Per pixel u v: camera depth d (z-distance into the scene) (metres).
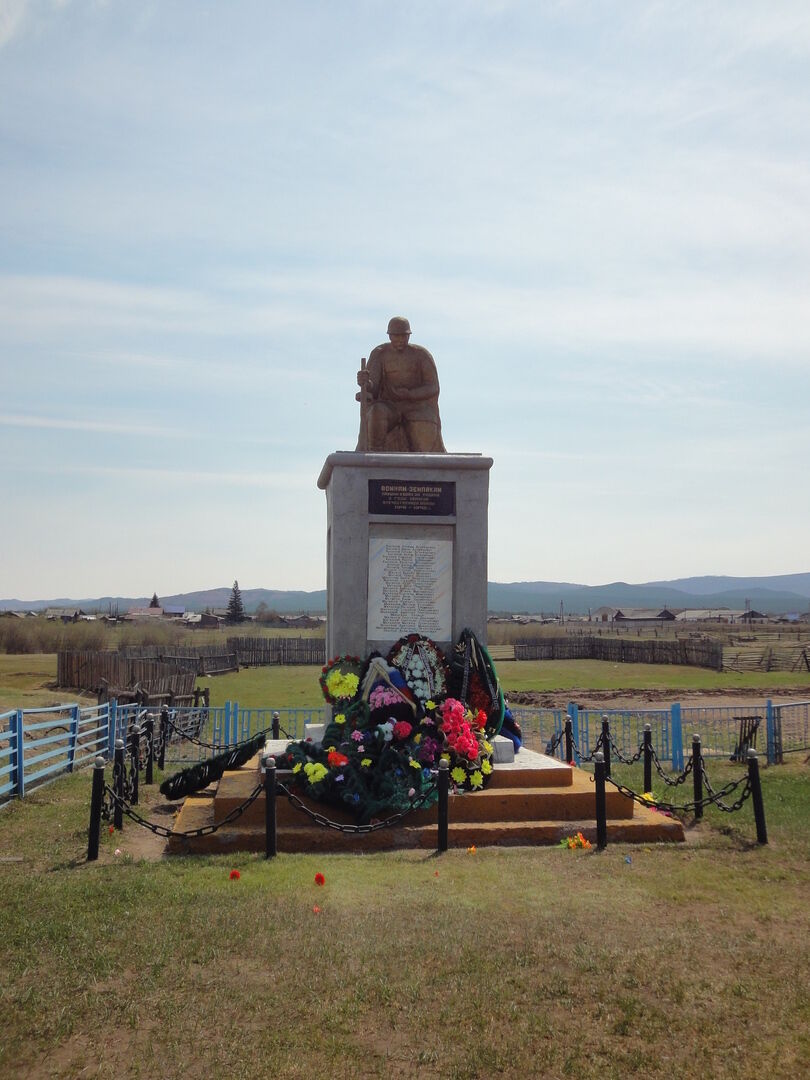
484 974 6.03
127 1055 5.04
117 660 27.33
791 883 8.20
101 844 9.61
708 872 8.53
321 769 9.84
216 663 44.97
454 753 10.32
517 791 10.17
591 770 15.73
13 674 35.16
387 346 13.00
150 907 7.28
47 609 117.06
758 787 9.81
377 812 9.70
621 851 9.30
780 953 6.45
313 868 8.57
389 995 5.71
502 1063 4.98
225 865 8.70
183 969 6.08
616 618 135.50
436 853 9.23
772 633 88.81
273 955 6.32
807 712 23.97
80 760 15.41
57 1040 5.17
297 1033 5.28
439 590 11.52
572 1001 5.69
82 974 5.98
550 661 56.34
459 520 11.55
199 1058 5.01
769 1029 5.35
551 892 7.84
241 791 10.31
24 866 8.64
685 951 6.46
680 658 50.56
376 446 12.55
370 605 11.45
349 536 11.45
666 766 16.64
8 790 12.36
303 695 31.83
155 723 16.56
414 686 10.84
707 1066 4.97
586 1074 4.89
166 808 11.66
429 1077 4.86
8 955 6.29
